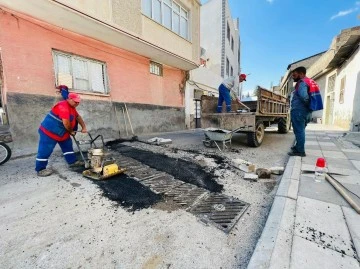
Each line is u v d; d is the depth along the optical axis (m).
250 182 3.32
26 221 2.18
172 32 8.68
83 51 6.64
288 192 2.60
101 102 7.31
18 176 3.51
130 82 8.45
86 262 1.62
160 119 10.27
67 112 3.47
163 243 1.84
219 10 16.38
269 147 6.00
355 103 8.90
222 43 16.53
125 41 7.14
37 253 1.71
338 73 12.35
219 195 2.85
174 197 2.78
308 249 1.62
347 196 2.42
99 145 6.21
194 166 4.15
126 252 1.73
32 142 5.48
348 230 1.86
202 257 1.67
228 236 1.95
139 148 5.86
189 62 10.05
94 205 2.54
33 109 5.46
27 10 4.96
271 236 1.77
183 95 11.91
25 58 5.29
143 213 2.36
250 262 1.49
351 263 1.48
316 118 18.02
